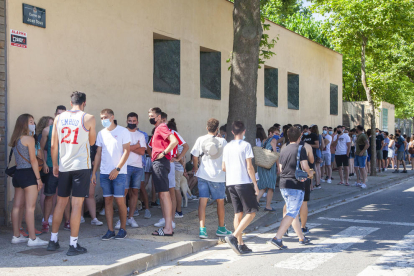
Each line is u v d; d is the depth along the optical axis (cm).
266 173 879
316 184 1290
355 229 763
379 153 1906
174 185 762
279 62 1684
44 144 670
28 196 593
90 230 711
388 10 1584
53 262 514
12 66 730
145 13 1032
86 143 558
